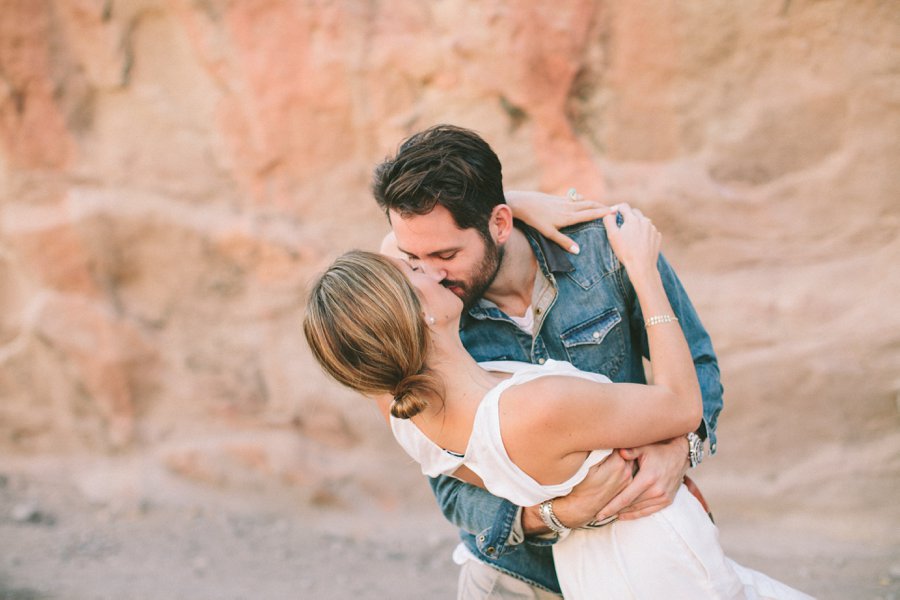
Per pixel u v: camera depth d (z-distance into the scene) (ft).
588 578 6.39
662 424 6.11
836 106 12.94
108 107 15.71
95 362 15.83
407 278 6.14
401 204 6.35
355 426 15.21
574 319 7.12
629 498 6.14
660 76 13.60
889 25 12.50
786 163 13.34
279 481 15.23
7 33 15.35
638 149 13.88
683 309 7.27
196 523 14.80
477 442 5.97
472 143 6.51
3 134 15.70
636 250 6.76
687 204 13.57
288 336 15.43
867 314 12.84
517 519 6.50
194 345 15.75
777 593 6.70
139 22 15.29
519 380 5.99
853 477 12.84
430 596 12.34
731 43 13.23
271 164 15.34
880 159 12.80
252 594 12.41
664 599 6.13
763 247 13.42
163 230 15.56
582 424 5.82
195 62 15.30
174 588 12.55
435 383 6.05
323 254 15.23
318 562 13.56
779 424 13.23
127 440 15.90
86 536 14.33
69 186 15.79
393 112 14.74
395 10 14.53
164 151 15.65
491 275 6.77
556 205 7.23
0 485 15.80
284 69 14.96
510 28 13.88
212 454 15.52
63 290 15.88
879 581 11.66
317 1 14.65
